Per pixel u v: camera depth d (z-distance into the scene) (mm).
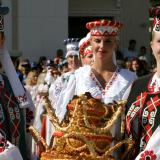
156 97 4703
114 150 4520
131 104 4824
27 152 6051
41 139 4652
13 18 17844
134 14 21312
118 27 5801
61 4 18031
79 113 4477
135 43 20141
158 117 4637
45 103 4688
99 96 5770
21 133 5871
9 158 4797
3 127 5633
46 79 11758
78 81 5852
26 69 14242
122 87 5797
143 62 13945
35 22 17953
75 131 4438
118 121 4859
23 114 5973
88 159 4375
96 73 5875
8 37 17719
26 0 17875
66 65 11938
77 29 21734
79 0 21531
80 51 7242
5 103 5746
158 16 4715
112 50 5840
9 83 5891
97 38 5789
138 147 4688
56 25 18031
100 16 21578
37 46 17969
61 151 4426
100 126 4535
